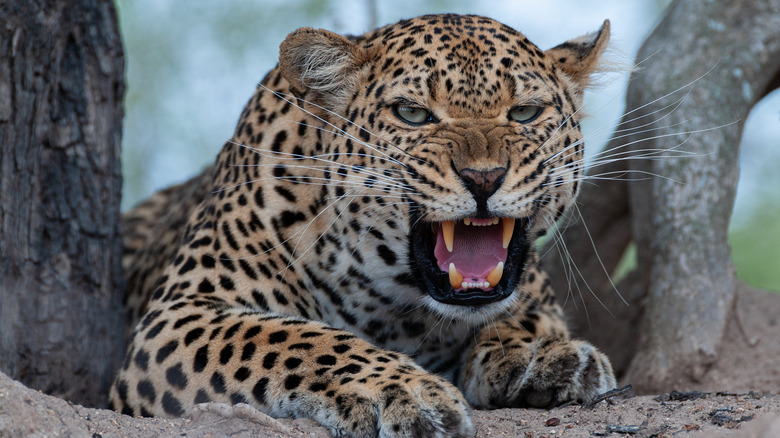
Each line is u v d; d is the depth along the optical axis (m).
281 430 8.18
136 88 30.28
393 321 11.16
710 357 14.48
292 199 10.89
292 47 10.54
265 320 9.94
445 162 9.80
